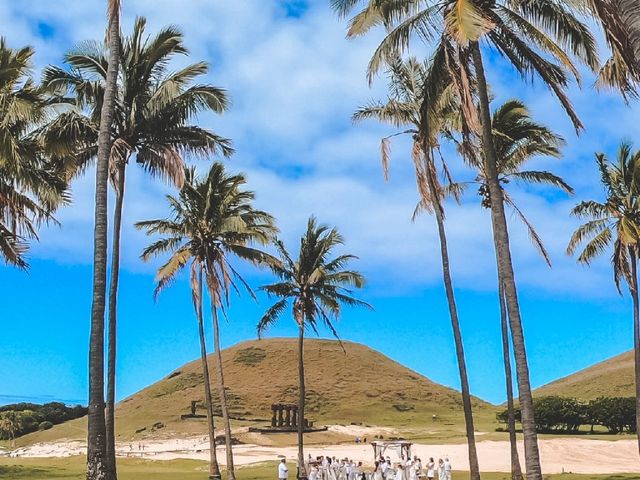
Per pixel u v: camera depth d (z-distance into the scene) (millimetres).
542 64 18438
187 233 36844
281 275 41031
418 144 27094
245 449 75000
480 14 15180
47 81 24484
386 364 170500
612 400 90438
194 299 37312
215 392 136000
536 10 18109
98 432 15305
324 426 106062
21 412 130875
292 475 45938
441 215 27703
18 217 23797
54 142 23406
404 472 36156
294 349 165500
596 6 11969
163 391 144125
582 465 48125
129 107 25281
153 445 84938
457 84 17125
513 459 29141
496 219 17422
